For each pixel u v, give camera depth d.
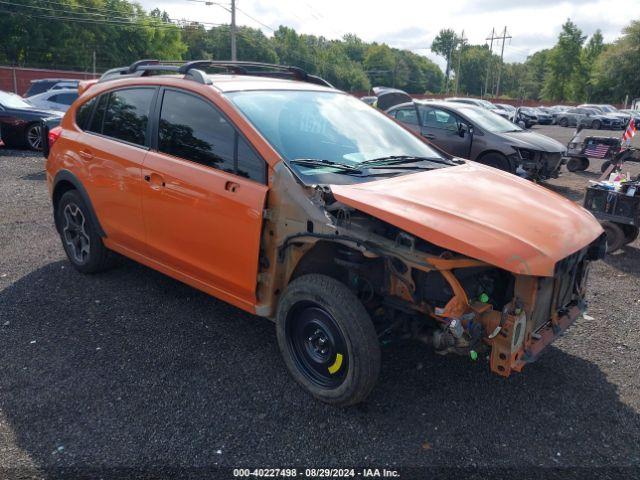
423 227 2.89
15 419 3.13
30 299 4.70
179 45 71.75
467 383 3.65
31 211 7.76
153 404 3.31
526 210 3.29
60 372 3.62
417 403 3.41
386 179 3.57
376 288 3.35
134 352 3.90
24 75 43.00
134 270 5.39
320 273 3.61
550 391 3.59
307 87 4.47
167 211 4.00
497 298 3.16
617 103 78.75
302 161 3.48
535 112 45.47
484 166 4.35
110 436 3.02
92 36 60.47
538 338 3.21
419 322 3.29
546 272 2.80
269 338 4.16
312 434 3.09
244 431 3.10
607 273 6.02
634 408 3.44
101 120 4.77
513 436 3.13
